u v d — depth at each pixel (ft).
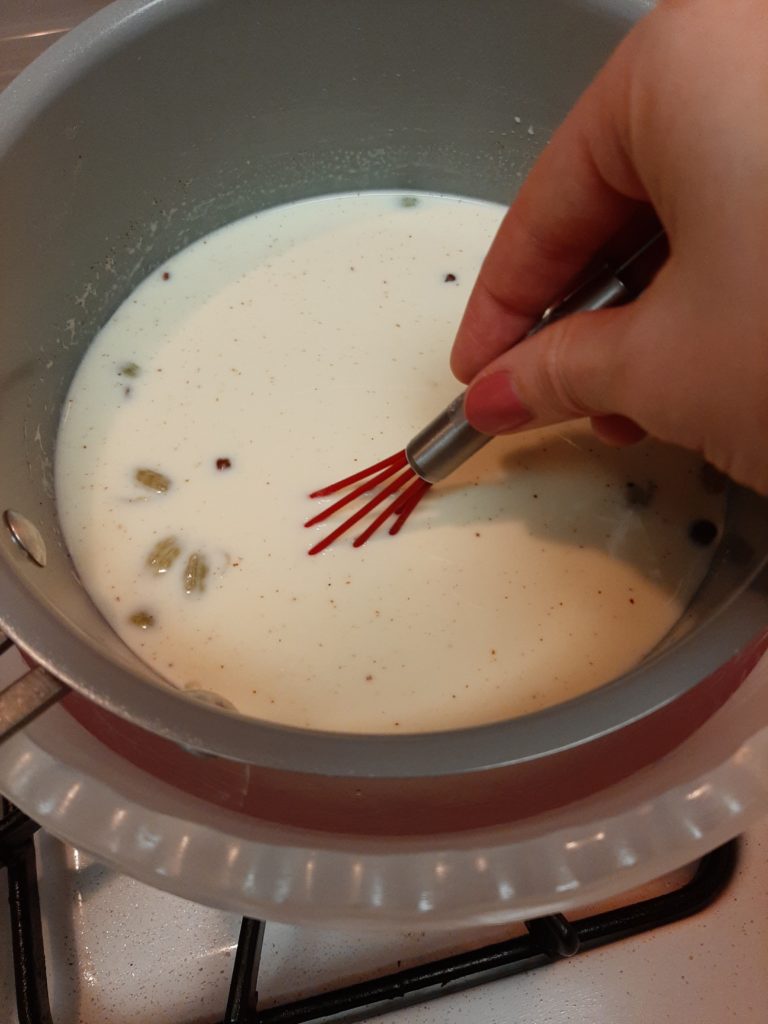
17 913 0.55
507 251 0.58
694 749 0.51
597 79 0.49
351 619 0.62
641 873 0.48
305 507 0.67
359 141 0.83
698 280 0.41
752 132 0.39
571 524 0.66
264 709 0.59
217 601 0.63
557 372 0.49
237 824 0.48
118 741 0.49
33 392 0.67
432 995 0.55
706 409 0.43
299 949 0.57
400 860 0.47
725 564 0.60
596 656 0.61
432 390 0.73
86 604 0.59
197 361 0.75
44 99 0.59
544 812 0.49
